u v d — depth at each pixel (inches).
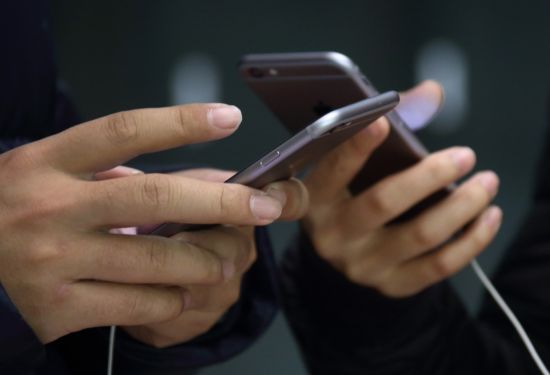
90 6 215.2
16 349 26.2
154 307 26.9
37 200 24.7
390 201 34.3
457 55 216.5
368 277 38.1
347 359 41.9
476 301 118.0
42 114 36.7
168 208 24.6
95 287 26.0
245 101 205.2
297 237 41.7
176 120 24.4
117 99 209.2
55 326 26.4
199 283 27.1
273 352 108.3
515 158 185.9
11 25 34.3
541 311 44.5
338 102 32.6
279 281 38.6
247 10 219.8
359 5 222.7
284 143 24.9
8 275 25.4
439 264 37.3
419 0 220.4
